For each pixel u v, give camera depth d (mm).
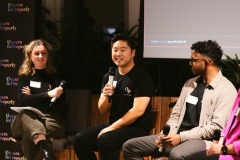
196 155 3248
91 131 3984
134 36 5199
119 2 5770
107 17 5812
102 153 3734
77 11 5734
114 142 3729
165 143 3484
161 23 4773
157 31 4789
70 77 5352
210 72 3596
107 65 5211
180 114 3744
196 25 4656
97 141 3818
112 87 3887
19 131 4207
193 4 4656
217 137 3225
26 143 4164
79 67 5285
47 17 5836
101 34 5430
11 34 4938
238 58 4516
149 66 5164
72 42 5387
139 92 3811
